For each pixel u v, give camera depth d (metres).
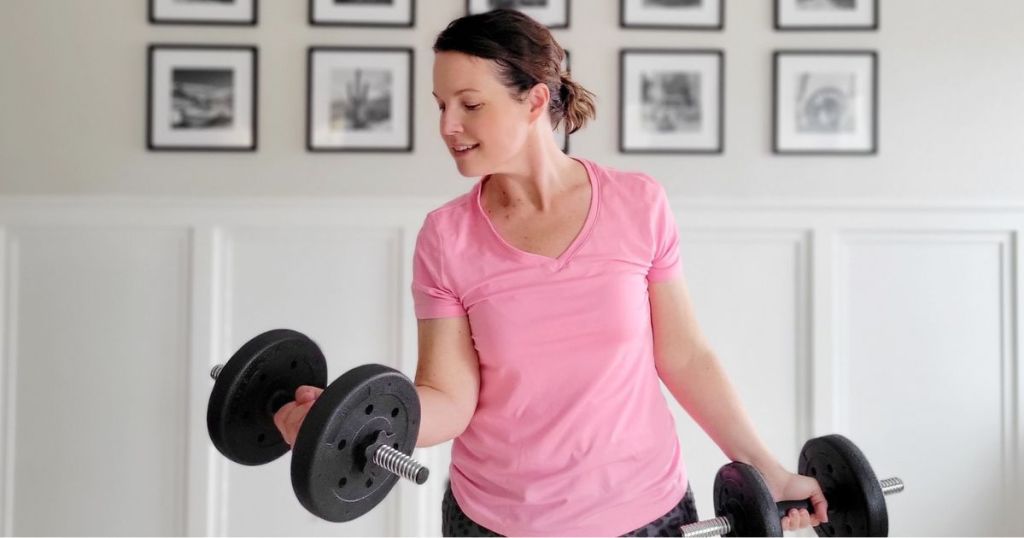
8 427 1.95
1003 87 2.01
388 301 1.97
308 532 1.98
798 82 2.00
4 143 1.96
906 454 2.00
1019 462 1.99
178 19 1.96
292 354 0.99
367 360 1.97
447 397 0.98
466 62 0.91
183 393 1.96
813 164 2.01
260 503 1.98
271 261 1.96
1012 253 1.98
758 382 1.99
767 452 1.04
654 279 1.03
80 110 1.97
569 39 1.98
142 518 1.97
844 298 1.99
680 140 1.99
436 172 1.99
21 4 1.96
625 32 1.99
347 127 1.98
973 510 2.00
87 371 1.96
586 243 0.98
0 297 1.94
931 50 2.01
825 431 1.97
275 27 1.97
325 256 1.96
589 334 0.96
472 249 0.99
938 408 2.00
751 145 2.00
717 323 1.98
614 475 0.96
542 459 0.96
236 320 1.96
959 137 2.01
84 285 1.95
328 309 1.97
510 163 0.97
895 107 2.01
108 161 1.97
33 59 1.96
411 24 1.97
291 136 1.98
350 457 0.81
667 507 0.99
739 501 0.93
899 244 1.99
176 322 1.97
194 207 1.94
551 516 0.95
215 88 1.97
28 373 1.95
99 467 1.96
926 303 1.99
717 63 1.99
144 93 1.98
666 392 2.00
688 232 1.97
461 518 1.02
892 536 2.00
